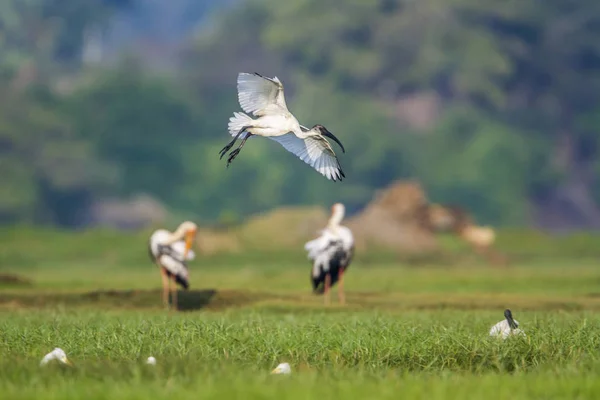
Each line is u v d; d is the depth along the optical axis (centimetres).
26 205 6706
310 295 2209
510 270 3453
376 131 7138
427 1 7494
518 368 1073
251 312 1792
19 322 1522
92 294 2077
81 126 7269
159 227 4572
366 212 4269
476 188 7056
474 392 880
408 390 873
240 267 3791
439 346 1177
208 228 4206
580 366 1023
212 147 7481
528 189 7338
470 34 7431
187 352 1116
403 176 7200
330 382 916
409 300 2117
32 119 7044
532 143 7362
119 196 7212
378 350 1158
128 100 7400
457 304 2017
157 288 2261
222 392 838
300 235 4188
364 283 2742
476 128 7338
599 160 7588
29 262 4016
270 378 930
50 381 923
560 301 2072
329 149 1209
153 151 7338
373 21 7556
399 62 7488
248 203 7306
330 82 7488
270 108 1186
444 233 4328
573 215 7419
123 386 890
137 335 1235
